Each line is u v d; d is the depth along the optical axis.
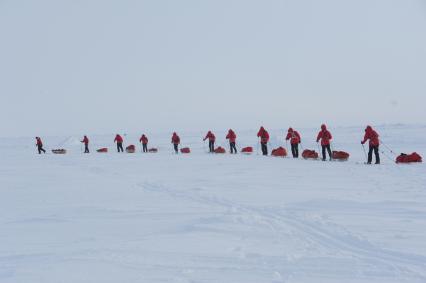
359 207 10.85
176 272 5.99
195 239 7.90
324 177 17.34
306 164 22.95
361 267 6.17
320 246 7.39
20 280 5.68
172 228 8.85
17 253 7.10
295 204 11.40
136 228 8.89
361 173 18.41
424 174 17.44
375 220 9.33
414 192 13.12
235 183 16.03
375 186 14.59
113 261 6.52
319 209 10.67
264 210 10.70
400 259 6.57
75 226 9.21
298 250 7.12
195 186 15.49
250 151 34.22
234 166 22.78
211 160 27.02
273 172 19.53
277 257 6.70
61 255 6.89
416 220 9.30
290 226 8.98
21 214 10.86
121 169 22.95
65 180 18.48
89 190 15.20
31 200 13.18
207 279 5.68
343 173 18.59
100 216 10.30
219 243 7.60
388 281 5.59
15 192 14.99
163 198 13.09
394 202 11.41
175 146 37.09
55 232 8.68
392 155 30.50
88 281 5.62
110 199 13.04
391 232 8.23
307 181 16.20
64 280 5.66
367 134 22.34
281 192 13.57
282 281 5.60
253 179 17.16
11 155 39.94
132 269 6.13
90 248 7.30
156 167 23.55
